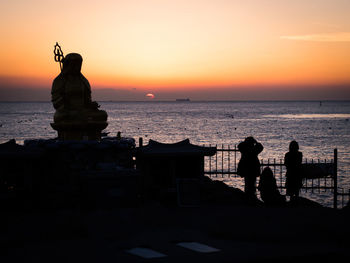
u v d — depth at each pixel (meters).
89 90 14.22
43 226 9.40
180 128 126.38
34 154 11.46
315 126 134.62
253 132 110.44
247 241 8.51
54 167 12.29
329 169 16.00
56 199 11.72
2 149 11.55
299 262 7.55
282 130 117.88
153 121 169.12
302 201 13.58
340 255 7.70
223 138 92.88
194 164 12.64
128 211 10.63
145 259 7.21
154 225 9.57
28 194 11.52
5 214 10.65
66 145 12.30
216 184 14.21
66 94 13.83
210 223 9.79
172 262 7.07
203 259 7.23
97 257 7.35
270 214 10.70
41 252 7.64
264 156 58.12
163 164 12.60
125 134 104.38
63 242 8.29
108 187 10.77
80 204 11.20
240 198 13.40
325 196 27.52
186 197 11.43
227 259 7.25
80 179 10.80
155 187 12.50
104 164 11.62
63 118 13.55
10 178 11.58
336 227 9.50
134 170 11.02
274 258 7.41
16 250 7.79
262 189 13.05
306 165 16.00
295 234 9.02
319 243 8.41
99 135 14.06
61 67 14.20
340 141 86.75
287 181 13.25
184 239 8.49
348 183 33.12
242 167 12.67
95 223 9.62
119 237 8.66
